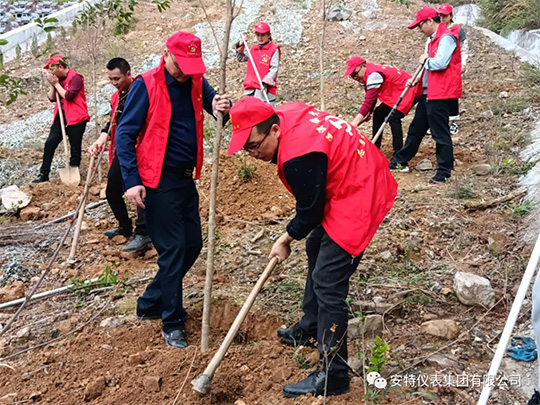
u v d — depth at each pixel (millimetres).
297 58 11555
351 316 3881
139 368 3449
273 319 3938
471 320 3803
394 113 6410
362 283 4207
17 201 6375
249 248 4934
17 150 8648
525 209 5031
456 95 5898
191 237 3910
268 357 3553
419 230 4934
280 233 5156
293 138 2889
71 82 6805
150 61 12070
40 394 3307
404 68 10414
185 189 3777
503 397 3133
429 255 4590
